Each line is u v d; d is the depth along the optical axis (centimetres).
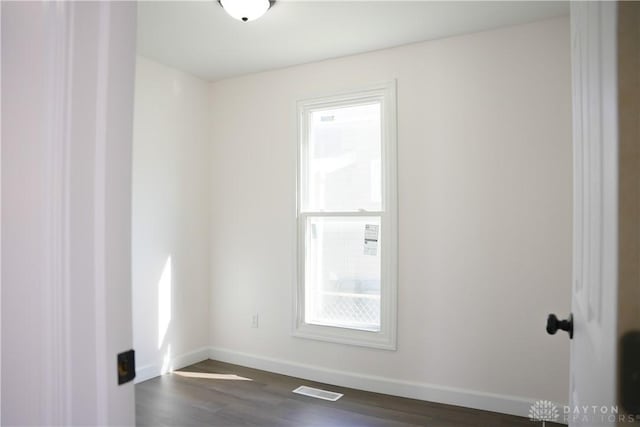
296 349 353
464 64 295
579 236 95
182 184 372
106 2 80
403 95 313
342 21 276
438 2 251
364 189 334
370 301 331
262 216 371
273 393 313
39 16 79
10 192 85
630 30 47
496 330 283
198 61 347
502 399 279
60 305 76
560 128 267
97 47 79
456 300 295
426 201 304
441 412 280
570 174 264
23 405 82
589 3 75
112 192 81
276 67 360
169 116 361
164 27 285
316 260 353
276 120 365
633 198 48
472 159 291
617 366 49
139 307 336
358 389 322
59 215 76
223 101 393
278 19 273
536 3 252
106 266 80
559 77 268
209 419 269
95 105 79
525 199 276
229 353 385
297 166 353
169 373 354
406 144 312
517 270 278
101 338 79
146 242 342
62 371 76
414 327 307
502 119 283
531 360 273
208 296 398
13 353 84
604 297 58
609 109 53
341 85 336
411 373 307
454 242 296
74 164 77
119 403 81
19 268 82
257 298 372
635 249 47
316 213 347
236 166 385
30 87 81
